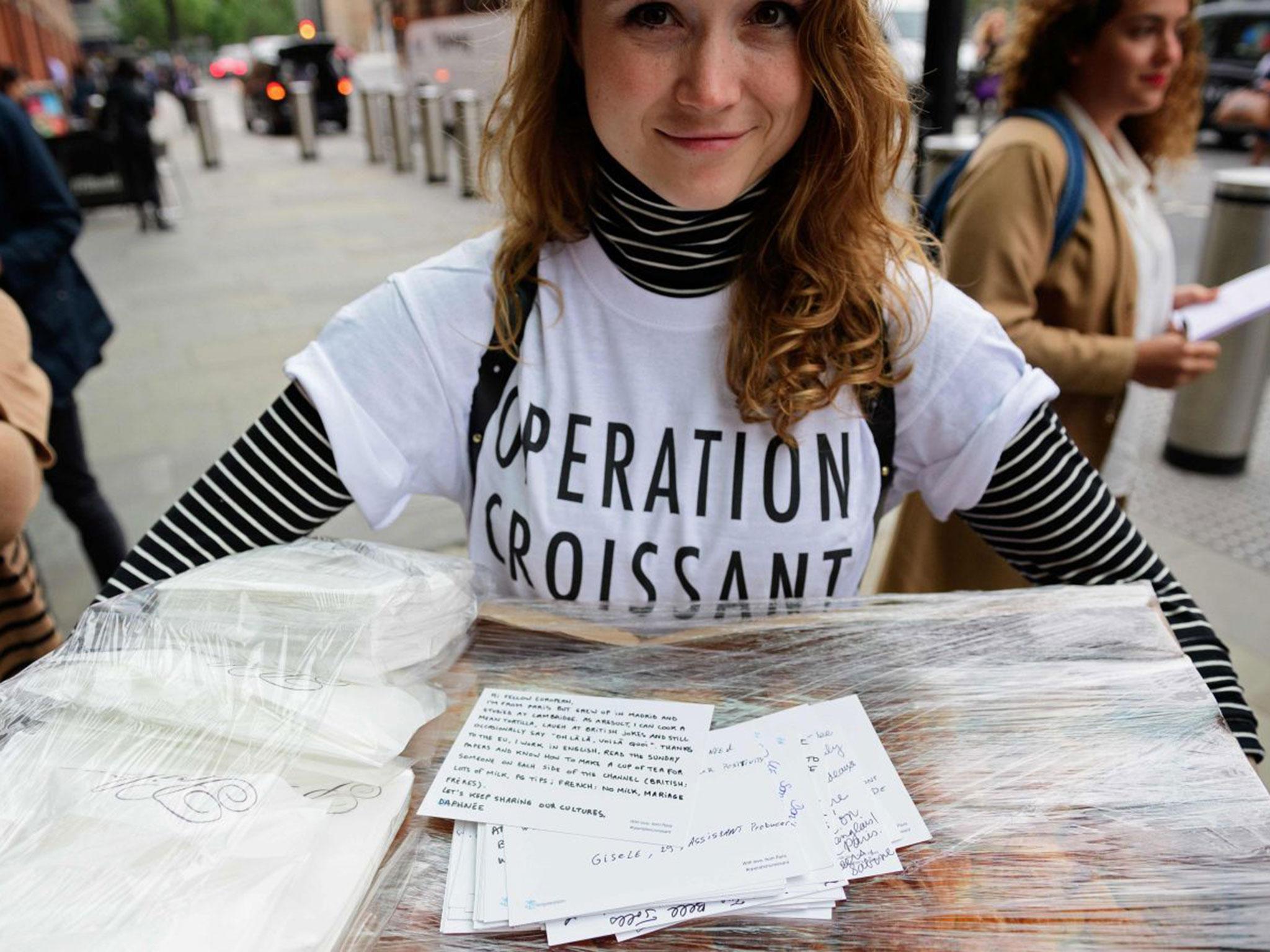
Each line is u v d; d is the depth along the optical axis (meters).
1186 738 0.79
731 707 0.85
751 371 1.00
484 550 1.11
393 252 7.79
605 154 1.00
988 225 1.74
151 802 0.65
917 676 0.87
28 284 2.45
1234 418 3.81
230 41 63.91
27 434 1.27
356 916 0.66
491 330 1.07
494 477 1.07
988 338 1.05
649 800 0.75
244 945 0.58
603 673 0.90
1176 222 8.00
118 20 59.56
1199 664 1.03
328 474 1.06
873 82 0.94
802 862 0.69
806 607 0.99
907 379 1.05
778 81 0.91
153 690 0.75
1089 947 0.65
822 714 0.83
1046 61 1.80
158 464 3.99
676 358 1.04
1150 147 1.98
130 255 7.93
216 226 9.06
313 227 8.88
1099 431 1.81
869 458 1.06
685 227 1.00
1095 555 1.07
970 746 0.80
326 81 17.44
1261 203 3.51
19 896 0.58
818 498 1.04
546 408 1.05
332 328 1.07
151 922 0.58
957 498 1.09
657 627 0.97
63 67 28.78
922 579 1.92
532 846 0.72
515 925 0.66
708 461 1.04
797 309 1.00
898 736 0.81
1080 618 0.94
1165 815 0.73
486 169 1.13
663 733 0.82
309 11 42.09
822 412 1.04
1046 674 0.87
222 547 1.04
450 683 0.89
